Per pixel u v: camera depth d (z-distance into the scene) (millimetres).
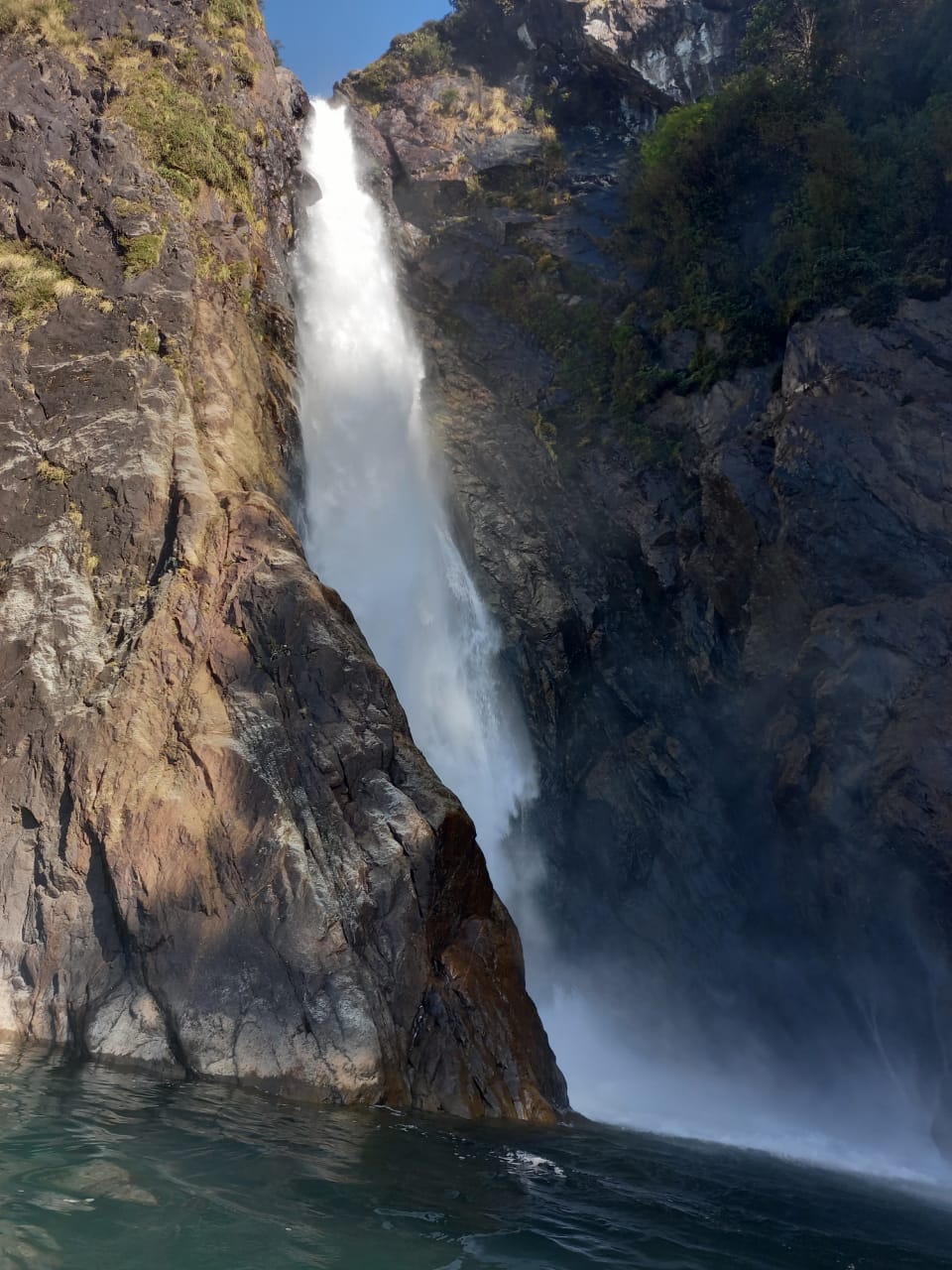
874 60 22078
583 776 22062
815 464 18625
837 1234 7898
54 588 14047
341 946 10734
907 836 15516
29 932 11633
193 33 21719
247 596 13570
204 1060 10125
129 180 18234
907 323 18750
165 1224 5508
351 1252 5504
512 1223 6551
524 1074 10953
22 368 16109
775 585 19219
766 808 18984
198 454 15656
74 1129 7172
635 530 22250
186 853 11367
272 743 12227
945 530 17391
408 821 11750
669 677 21484
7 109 18156
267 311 20562
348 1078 9953
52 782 12383
